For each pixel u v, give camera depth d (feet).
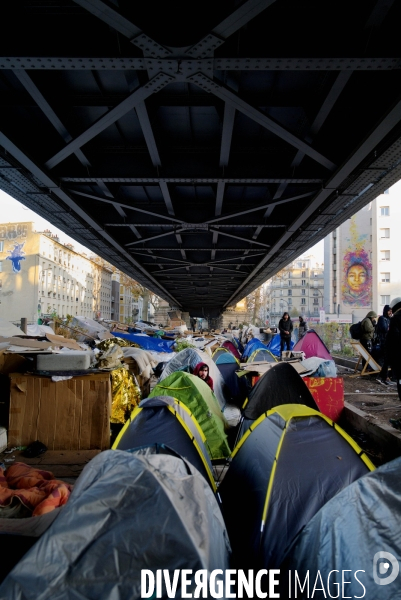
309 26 16.85
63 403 21.06
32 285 199.62
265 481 12.26
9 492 12.57
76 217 38.34
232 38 17.11
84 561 6.76
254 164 29.48
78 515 7.36
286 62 16.97
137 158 29.48
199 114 25.11
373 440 22.04
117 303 355.97
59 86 21.77
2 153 24.64
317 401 26.66
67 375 21.09
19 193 30.81
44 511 11.44
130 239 51.03
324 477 12.13
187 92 23.22
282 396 22.68
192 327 205.87
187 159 29.48
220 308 177.27
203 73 18.01
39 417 21.03
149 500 7.59
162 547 6.90
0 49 16.72
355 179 27.61
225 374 36.55
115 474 8.24
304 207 35.01
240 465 14.64
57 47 17.06
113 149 28.89
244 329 113.29
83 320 59.62
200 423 21.33
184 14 16.07
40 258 203.72
